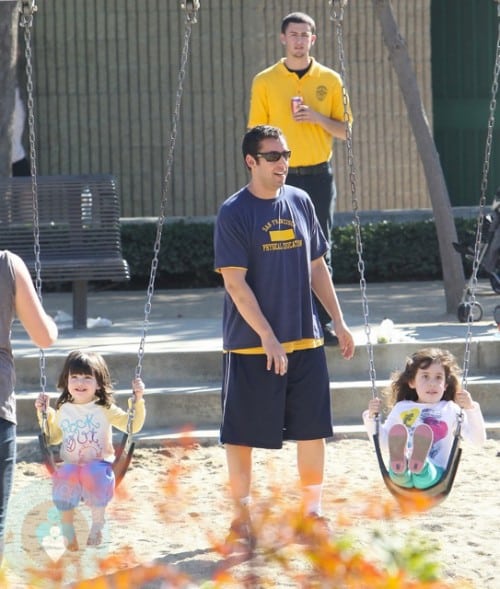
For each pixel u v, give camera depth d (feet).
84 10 120.37
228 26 120.47
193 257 107.76
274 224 41.73
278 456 55.11
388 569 28.55
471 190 131.23
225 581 34.99
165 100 121.29
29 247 75.36
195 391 60.49
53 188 75.56
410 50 122.72
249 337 41.60
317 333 42.60
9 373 33.58
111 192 75.97
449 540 41.65
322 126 58.39
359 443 57.77
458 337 67.21
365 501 44.11
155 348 65.31
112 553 39.58
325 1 120.98
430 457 42.88
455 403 44.04
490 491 49.03
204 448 56.95
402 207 123.44
